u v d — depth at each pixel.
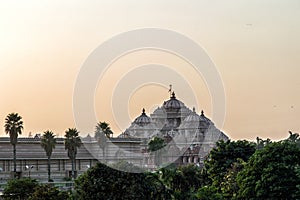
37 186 134.88
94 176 108.75
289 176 125.50
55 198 123.69
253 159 131.62
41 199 123.25
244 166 141.25
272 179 125.31
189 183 149.62
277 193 124.94
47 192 124.19
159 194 112.06
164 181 139.00
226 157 168.25
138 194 107.94
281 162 128.12
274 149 130.50
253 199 128.75
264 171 127.00
